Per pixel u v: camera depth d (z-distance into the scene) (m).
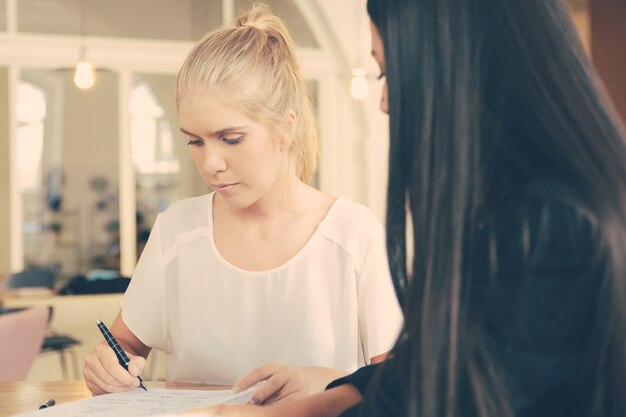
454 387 0.72
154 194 8.91
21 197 8.67
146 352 1.72
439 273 0.73
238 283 1.61
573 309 0.70
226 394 1.37
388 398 0.76
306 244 1.60
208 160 1.42
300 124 1.55
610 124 0.73
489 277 0.72
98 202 9.02
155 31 8.48
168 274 1.67
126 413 1.22
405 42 0.78
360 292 1.60
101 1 8.36
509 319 0.71
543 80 0.73
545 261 0.70
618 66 6.85
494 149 0.74
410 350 0.76
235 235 1.62
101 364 1.45
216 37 1.44
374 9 0.82
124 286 5.76
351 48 8.52
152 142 8.84
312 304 1.58
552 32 0.74
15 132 8.49
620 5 6.80
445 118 0.75
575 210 0.70
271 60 1.45
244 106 1.40
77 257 9.04
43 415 1.22
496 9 0.75
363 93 6.62
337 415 0.86
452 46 0.76
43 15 8.21
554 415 0.71
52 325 5.17
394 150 0.80
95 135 8.89
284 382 1.27
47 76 8.74
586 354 0.70
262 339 1.59
